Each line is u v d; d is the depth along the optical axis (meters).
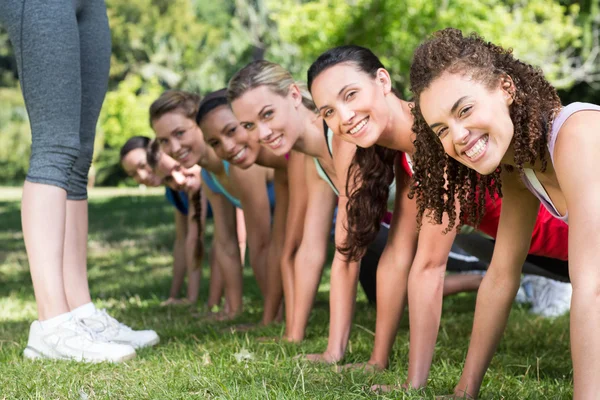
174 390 2.42
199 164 4.44
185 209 5.66
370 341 3.50
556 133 1.92
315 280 3.49
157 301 5.62
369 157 2.78
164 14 31.55
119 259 8.77
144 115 23.42
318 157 3.33
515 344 3.54
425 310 2.64
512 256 2.33
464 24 11.99
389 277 2.88
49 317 3.09
